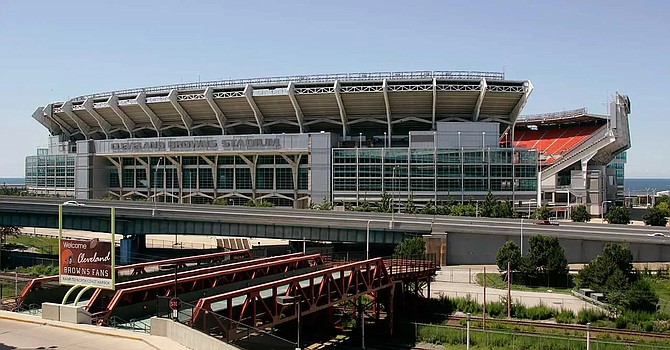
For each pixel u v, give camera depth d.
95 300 34.47
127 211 89.12
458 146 126.25
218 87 140.38
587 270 61.06
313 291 43.12
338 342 49.19
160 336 29.59
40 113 175.25
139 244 92.25
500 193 125.00
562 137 185.75
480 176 125.00
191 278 40.44
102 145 155.62
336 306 59.69
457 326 50.88
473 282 67.50
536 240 67.06
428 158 125.19
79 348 27.41
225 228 86.62
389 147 133.25
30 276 68.50
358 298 53.06
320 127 147.38
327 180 131.25
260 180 142.62
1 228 103.06
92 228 88.50
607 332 47.50
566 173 157.25
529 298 58.91
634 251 72.88
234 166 144.62
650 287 57.47
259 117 142.75
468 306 56.88
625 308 52.75
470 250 78.94
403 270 59.53
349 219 84.50
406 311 57.56
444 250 78.19
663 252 72.50
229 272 44.22
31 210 89.94
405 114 137.62
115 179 161.12
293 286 41.09
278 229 84.69
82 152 157.75
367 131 145.25
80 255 33.16
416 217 89.19
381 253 84.69
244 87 138.12
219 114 144.25
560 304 56.28
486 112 136.38
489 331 48.16
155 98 145.25
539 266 66.38
